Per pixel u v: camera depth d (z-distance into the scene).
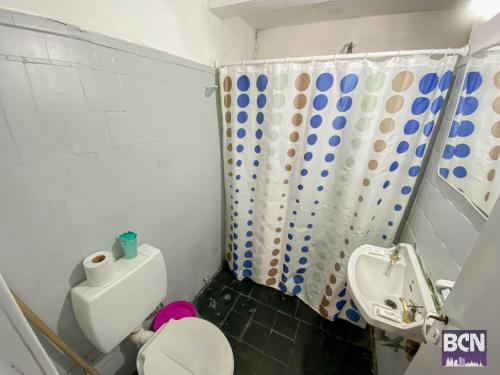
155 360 0.93
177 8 1.04
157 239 1.18
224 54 1.44
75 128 0.73
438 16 1.32
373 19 1.45
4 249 0.63
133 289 0.91
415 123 1.05
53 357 0.81
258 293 1.72
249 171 1.50
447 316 0.49
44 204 0.70
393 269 1.05
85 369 0.88
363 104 1.08
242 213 1.63
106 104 0.80
